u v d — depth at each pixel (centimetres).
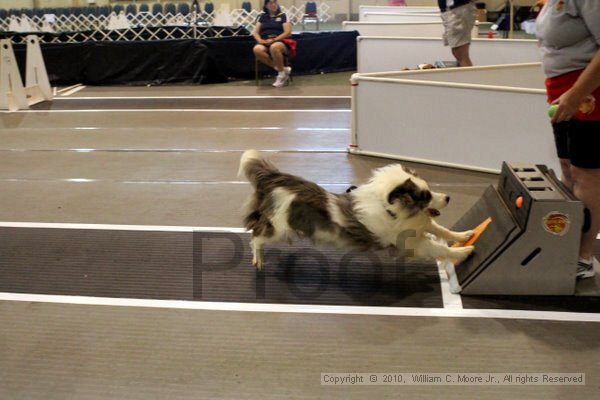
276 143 638
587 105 274
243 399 250
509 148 500
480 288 323
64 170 569
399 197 304
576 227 299
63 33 1093
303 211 324
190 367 273
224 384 260
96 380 266
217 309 322
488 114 498
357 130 574
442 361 272
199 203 476
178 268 369
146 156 607
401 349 282
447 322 303
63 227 435
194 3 1414
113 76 1049
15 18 1532
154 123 747
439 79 603
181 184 521
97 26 1552
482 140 509
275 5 1002
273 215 334
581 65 282
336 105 815
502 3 1834
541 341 284
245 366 272
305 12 1703
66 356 284
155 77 1051
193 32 1149
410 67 881
